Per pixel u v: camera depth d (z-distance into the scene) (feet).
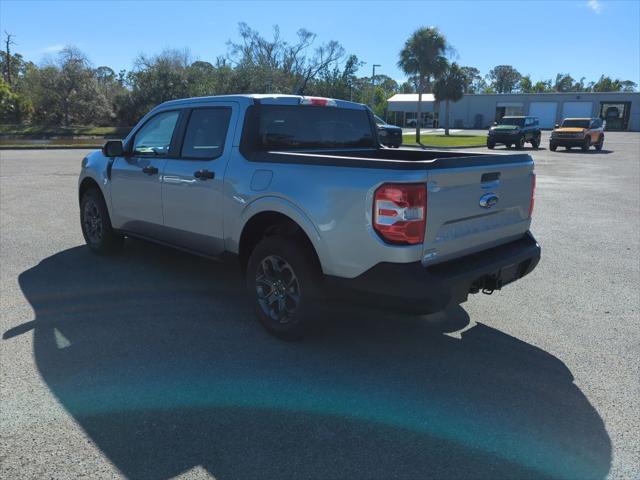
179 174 15.83
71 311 15.33
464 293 11.89
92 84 190.90
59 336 13.64
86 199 20.99
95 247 21.08
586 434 9.76
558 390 11.35
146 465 8.71
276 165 13.10
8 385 11.18
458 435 9.68
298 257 12.51
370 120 18.06
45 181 44.09
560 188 44.91
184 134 16.11
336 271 11.84
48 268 19.49
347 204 11.37
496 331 14.53
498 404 10.76
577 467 8.83
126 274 18.85
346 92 165.48
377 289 11.21
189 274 18.93
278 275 13.42
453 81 163.63
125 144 18.45
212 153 15.02
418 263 11.05
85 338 13.55
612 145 118.42
